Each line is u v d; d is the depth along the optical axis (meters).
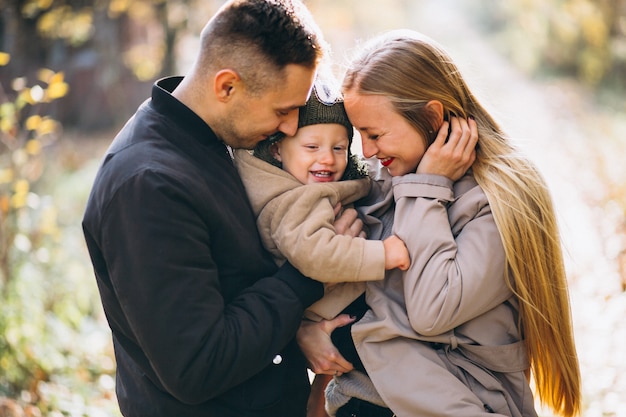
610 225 9.25
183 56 18.25
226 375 2.36
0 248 5.47
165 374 2.33
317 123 2.66
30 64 13.91
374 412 2.79
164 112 2.49
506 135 2.77
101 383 5.27
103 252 2.38
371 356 2.65
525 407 2.74
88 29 14.34
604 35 21.72
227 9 2.45
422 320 2.54
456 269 2.54
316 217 2.58
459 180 2.73
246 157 2.72
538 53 27.91
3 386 4.73
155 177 2.33
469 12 43.38
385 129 2.64
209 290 2.36
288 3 2.46
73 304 6.22
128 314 2.34
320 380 3.10
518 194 2.63
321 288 2.58
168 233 2.31
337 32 18.27
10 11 12.18
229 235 2.48
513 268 2.59
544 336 2.72
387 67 2.62
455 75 2.70
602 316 6.58
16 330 5.00
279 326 2.46
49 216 6.24
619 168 11.96
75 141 15.50
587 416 4.81
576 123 17.34
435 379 2.59
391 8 20.84
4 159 7.01
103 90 17.12
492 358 2.67
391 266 2.57
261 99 2.46
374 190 2.91
